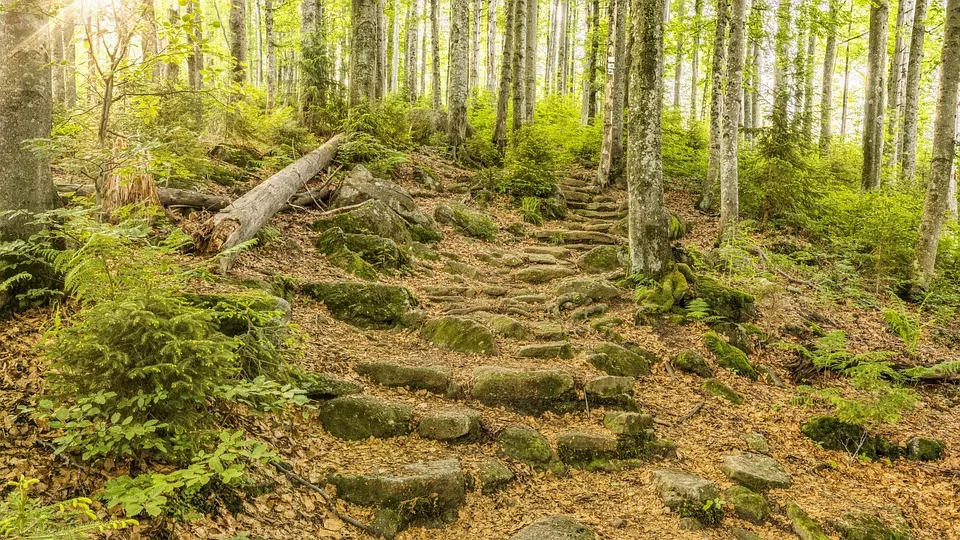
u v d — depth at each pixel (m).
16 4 4.36
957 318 10.64
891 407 6.48
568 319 8.36
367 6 14.62
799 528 4.89
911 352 8.48
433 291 8.71
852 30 25.08
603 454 5.68
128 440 3.58
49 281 5.03
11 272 4.79
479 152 16.72
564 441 5.67
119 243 3.72
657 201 9.36
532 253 11.28
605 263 10.56
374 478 4.55
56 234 4.45
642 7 9.03
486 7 29.95
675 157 17.84
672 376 7.33
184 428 3.68
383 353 6.81
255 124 12.48
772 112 13.69
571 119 21.55
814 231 13.22
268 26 18.34
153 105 5.21
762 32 15.29
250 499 4.05
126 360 3.42
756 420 6.79
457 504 4.69
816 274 11.23
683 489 5.07
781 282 10.64
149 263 3.86
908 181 15.73
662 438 6.08
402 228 10.43
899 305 10.23
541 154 14.85
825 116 21.36
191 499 3.67
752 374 7.77
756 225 13.52
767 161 13.44
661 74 9.20
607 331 8.00
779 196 13.27
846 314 10.12
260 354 5.20
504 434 5.62
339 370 6.11
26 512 2.53
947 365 7.47
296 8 27.33
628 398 6.52
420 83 37.25
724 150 11.91
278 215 9.70
